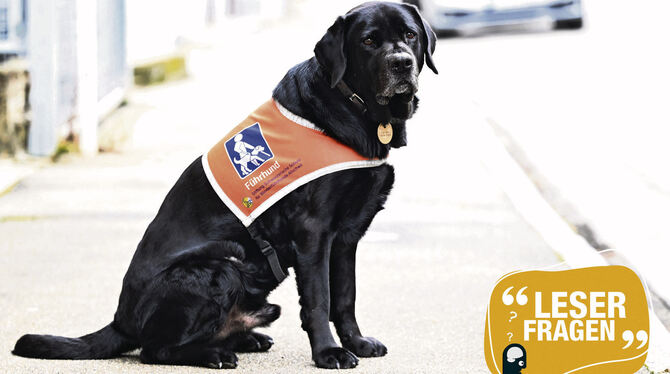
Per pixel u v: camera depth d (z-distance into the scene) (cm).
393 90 421
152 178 928
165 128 1188
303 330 473
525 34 1856
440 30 1797
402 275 605
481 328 496
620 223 709
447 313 525
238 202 425
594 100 1227
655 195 789
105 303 547
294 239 425
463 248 671
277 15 2764
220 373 415
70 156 1027
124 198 843
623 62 1520
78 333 488
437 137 1071
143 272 426
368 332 490
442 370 424
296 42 2077
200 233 428
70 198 842
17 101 1005
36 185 896
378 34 427
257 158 429
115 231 730
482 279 593
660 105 1184
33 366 417
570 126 1079
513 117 1141
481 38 1830
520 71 1463
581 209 754
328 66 425
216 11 2322
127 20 1569
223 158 436
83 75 1030
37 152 1017
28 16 998
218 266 422
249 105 1345
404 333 489
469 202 809
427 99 1283
